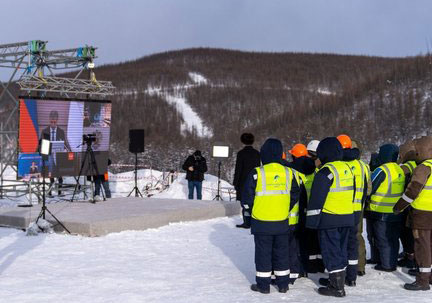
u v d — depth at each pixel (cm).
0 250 853
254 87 19362
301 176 659
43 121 1412
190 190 1736
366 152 9544
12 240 946
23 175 1388
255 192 615
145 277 680
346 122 11212
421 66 12169
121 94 18288
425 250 637
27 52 1752
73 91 1723
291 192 615
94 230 983
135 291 611
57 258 793
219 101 17125
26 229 1060
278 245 619
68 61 1841
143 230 1062
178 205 1272
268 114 15562
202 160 1738
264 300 579
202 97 17650
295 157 714
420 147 653
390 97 11425
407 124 10081
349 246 656
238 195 1113
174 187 2430
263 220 609
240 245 923
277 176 612
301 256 704
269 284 618
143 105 16512
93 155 1480
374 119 10825
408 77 11962
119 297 584
